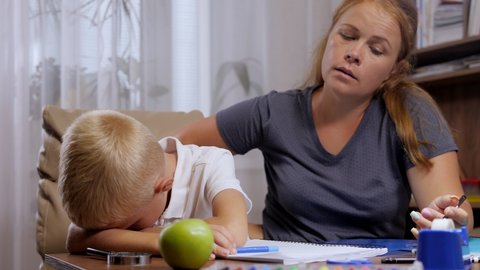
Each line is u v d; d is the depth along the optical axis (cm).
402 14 125
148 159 91
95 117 92
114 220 90
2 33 184
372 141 130
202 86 220
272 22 229
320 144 132
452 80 211
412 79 213
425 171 124
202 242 68
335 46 125
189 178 113
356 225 129
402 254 84
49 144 134
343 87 123
